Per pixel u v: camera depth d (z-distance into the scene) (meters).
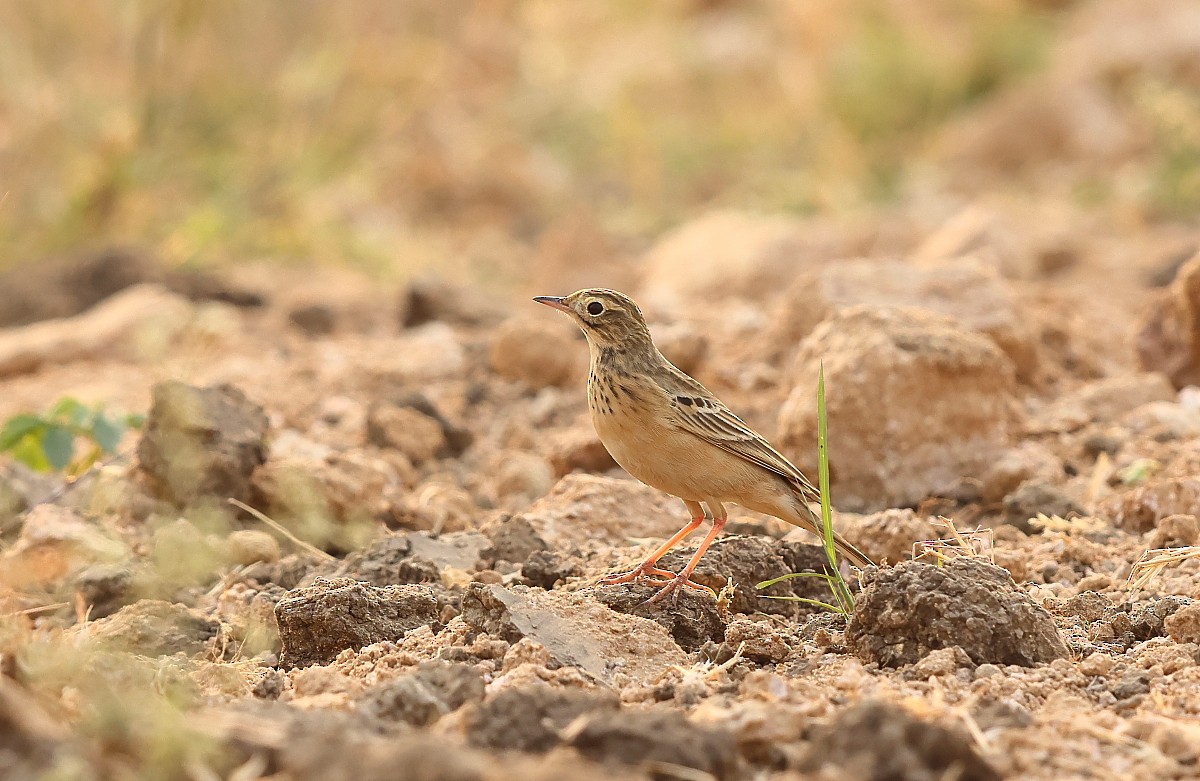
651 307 19.34
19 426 12.01
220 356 17.66
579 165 31.67
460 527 12.02
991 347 12.36
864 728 5.98
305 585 9.39
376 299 21.31
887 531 10.23
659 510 11.52
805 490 9.72
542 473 13.09
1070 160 30.73
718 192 30.52
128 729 5.80
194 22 24.20
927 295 15.08
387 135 28.16
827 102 32.97
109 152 23.52
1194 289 14.44
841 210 27.89
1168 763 6.31
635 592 8.89
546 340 15.87
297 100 25.86
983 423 12.26
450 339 18.03
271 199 25.30
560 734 6.23
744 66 35.31
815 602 8.91
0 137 24.14
